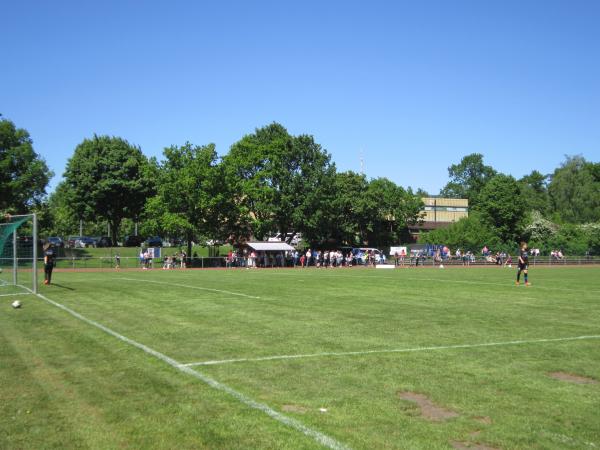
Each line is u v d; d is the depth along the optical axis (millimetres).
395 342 11258
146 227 62281
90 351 10227
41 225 75688
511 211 95875
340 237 82500
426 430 6195
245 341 11273
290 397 7391
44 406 6984
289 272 44875
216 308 16984
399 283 29422
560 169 102562
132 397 7352
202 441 5820
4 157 70250
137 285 26812
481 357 9891
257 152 70625
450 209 119188
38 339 11453
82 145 82188
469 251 74500
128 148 83125
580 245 81812
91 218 82062
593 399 7406
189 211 61625
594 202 95438
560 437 6043
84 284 27438
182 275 38531
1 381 8148
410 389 7820
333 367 9055
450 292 23500
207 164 62375
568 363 9477
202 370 8805
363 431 6141
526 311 16609
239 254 62875
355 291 23719
